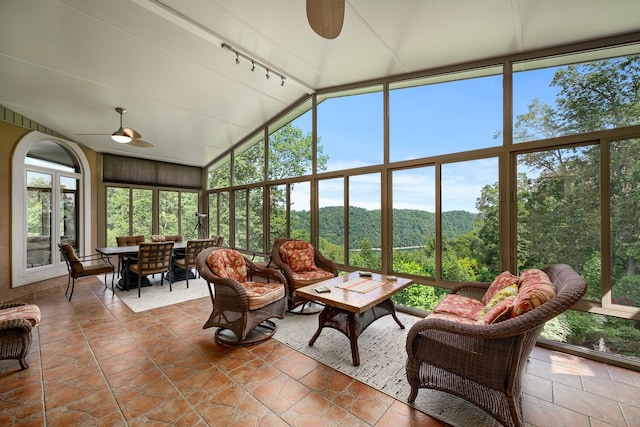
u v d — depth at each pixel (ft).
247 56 10.79
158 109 14.57
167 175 22.88
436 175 11.02
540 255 8.91
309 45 10.14
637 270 7.50
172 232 23.27
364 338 8.98
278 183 17.26
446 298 8.27
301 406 5.81
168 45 10.09
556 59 8.89
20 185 13.87
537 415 5.58
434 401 5.98
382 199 12.48
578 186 8.36
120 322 10.26
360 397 6.10
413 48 9.64
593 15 7.18
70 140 17.17
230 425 5.27
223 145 20.81
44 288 14.92
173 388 6.38
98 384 6.52
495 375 4.94
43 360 7.57
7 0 7.57
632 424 5.33
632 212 7.57
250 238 19.58
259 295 8.66
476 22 7.92
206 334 9.26
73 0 7.81
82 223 17.93
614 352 8.06
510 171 9.41
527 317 4.51
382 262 12.43
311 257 12.61
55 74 11.03
